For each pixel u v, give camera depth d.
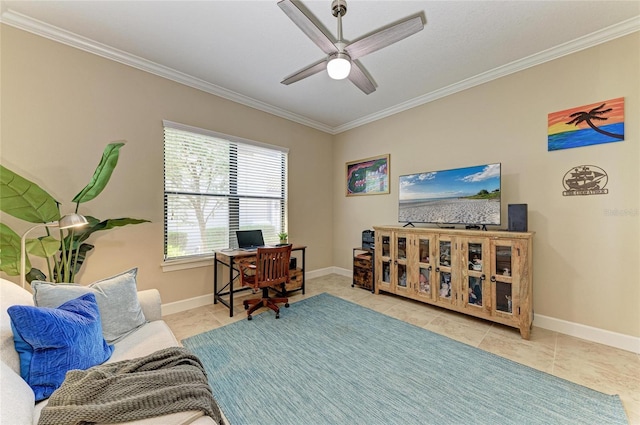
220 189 3.30
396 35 1.72
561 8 1.93
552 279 2.47
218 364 1.93
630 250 2.11
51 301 1.38
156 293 1.92
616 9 1.93
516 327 2.35
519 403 1.54
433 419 1.43
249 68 2.77
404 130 3.70
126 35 2.25
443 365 1.92
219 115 3.25
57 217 1.84
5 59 2.03
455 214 2.94
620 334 2.14
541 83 2.53
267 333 2.42
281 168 3.99
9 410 0.78
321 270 4.54
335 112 3.96
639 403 1.52
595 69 2.24
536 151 2.56
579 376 1.78
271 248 2.80
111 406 0.85
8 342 1.06
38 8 1.95
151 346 1.48
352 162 4.43
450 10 1.96
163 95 2.80
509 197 2.73
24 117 2.11
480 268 2.57
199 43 2.36
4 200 1.63
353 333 2.42
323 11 1.97
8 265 1.78
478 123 2.96
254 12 1.98
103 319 1.53
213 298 3.19
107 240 2.49
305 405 1.53
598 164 2.24
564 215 2.41
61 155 2.26
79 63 2.34
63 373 1.12
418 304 3.16
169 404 0.91
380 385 1.71
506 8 1.93
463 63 2.66
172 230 2.93
